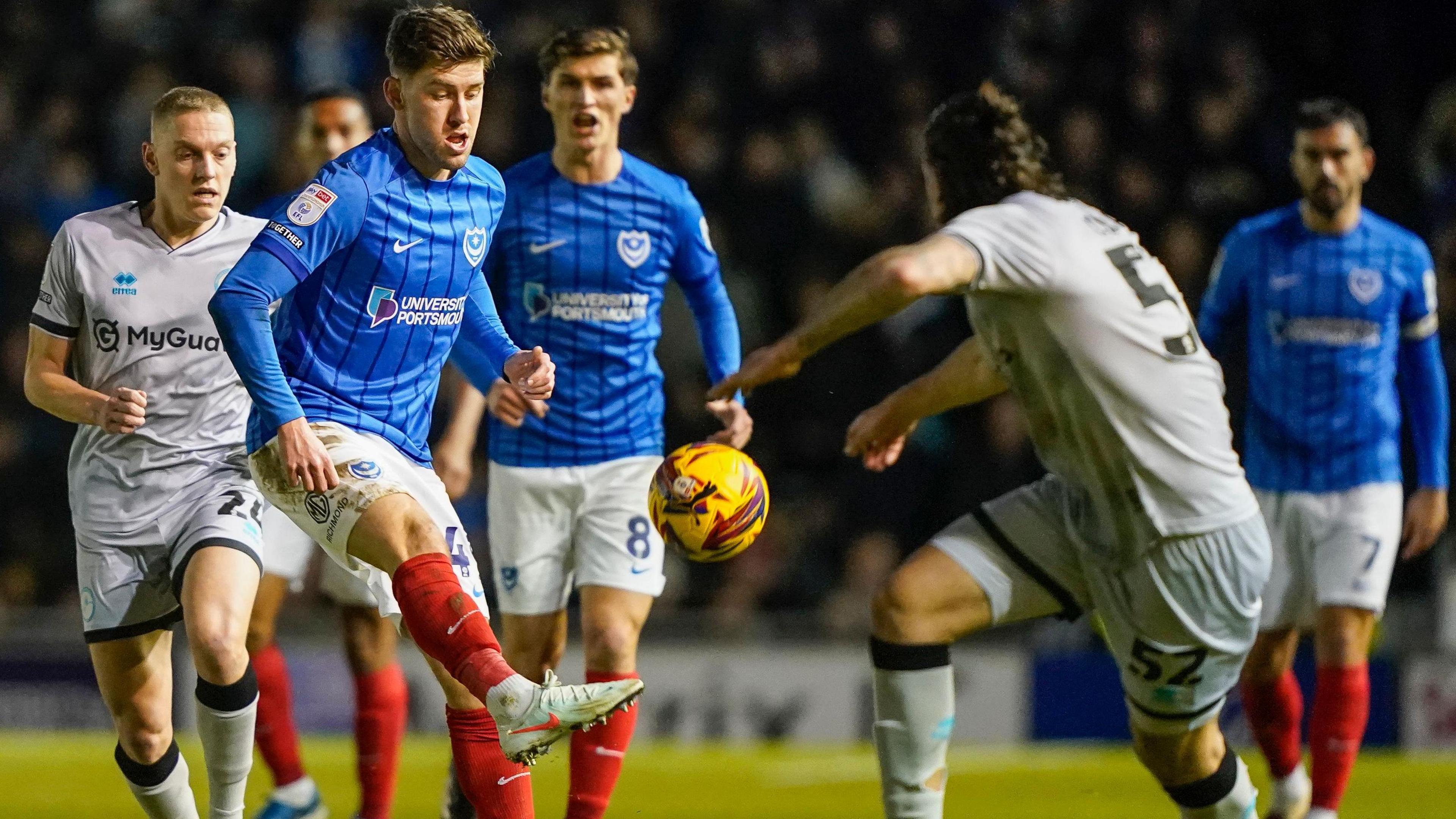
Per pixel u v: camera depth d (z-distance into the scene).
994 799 26.14
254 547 16.17
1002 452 37.00
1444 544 33.69
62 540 37.56
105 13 46.94
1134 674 15.89
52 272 16.38
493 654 13.70
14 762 28.83
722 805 25.38
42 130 44.25
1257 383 23.08
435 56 14.21
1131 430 15.06
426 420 15.66
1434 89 46.66
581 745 18.75
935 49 45.25
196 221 16.45
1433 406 23.44
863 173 44.06
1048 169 15.83
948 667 15.96
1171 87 44.00
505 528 19.89
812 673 33.91
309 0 46.69
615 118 19.91
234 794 15.95
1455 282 37.12
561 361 19.78
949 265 14.20
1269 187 43.41
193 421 16.56
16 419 38.50
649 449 20.08
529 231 19.80
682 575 37.09
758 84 44.56
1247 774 16.67
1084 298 14.77
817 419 38.31
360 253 14.54
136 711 16.44
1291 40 46.59
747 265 41.53
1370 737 32.56
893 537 37.38
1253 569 15.51
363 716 21.14
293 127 41.66
